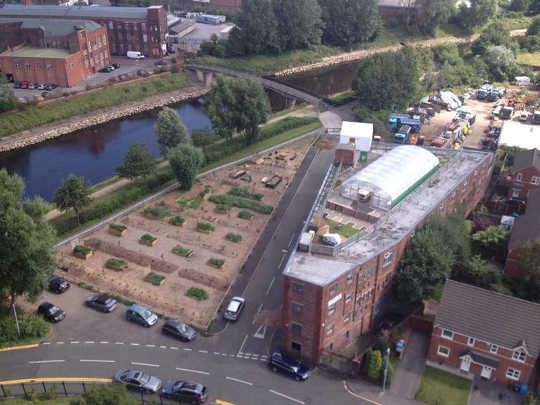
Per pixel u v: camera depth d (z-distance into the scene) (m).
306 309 56.53
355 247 62.00
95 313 67.38
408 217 69.50
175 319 65.56
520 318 56.22
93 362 59.88
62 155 121.81
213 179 102.00
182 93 163.25
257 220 88.06
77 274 74.25
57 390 56.03
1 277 60.94
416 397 56.03
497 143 113.44
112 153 123.31
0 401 53.56
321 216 69.00
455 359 58.88
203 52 184.62
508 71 168.25
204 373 58.56
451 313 58.09
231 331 64.75
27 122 131.25
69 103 141.62
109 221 86.75
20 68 152.25
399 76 134.75
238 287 72.12
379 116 130.38
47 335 63.62
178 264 76.44
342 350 62.56
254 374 58.59
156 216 87.81
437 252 64.56
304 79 182.62
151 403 51.94
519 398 56.03
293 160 110.44
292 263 58.44
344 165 84.19
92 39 162.00
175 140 106.25
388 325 65.69
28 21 161.38
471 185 85.00
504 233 76.19
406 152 81.25
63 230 83.06
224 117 111.75
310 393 56.28
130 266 76.12
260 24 182.12
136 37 184.12
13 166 116.06
